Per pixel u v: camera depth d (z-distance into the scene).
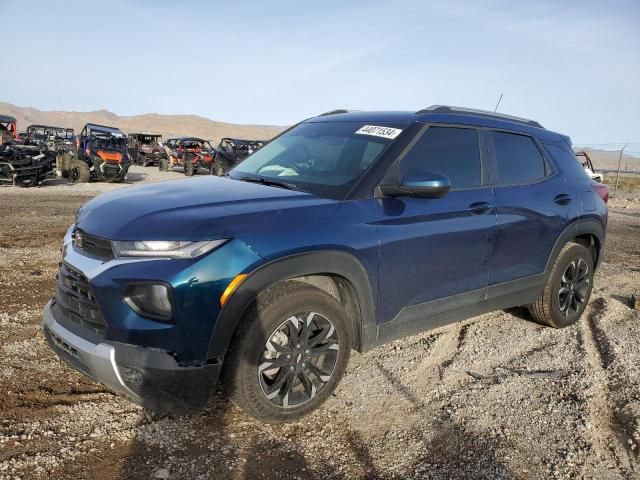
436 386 3.68
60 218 10.32
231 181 3.73
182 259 2.65
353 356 4.10
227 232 2.76
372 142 3.71
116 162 19.34
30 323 4.42
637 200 22.98
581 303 5.05
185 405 2.75
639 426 3.25
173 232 2.70
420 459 2.85
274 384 2.98
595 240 5.18
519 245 4.21
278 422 3.07
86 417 3.05
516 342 4.56
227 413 3.18
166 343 2.64
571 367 4.08
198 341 2.66
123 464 2.66
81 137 19.69
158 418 3.08
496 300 4.16
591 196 4.98
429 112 3.97
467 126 4.07
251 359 2.84
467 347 4.39
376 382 3.68
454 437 3.07
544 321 4.86
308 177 3.61
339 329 3.17
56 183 18.58
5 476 2.50
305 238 2.94
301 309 2.97
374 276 3.27
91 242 2.88
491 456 2.90
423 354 4.20
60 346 3.00
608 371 4.08
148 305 2.64
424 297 3.61
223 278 2.68
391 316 3.45
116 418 3.06
